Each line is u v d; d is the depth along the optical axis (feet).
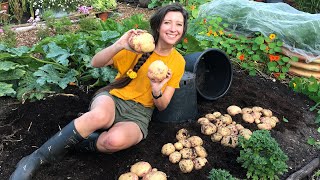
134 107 4.09
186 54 5.33
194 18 6.86
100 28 6.21
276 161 3.81
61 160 3.92
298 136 4.73
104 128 3.94
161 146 4.19
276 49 5.96
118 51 3.83
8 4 7.78
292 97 5.68
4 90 4.77
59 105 4.85
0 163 4.00
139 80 4.08
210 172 3.76
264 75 6.10
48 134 4.40
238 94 5.25
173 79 4.08
